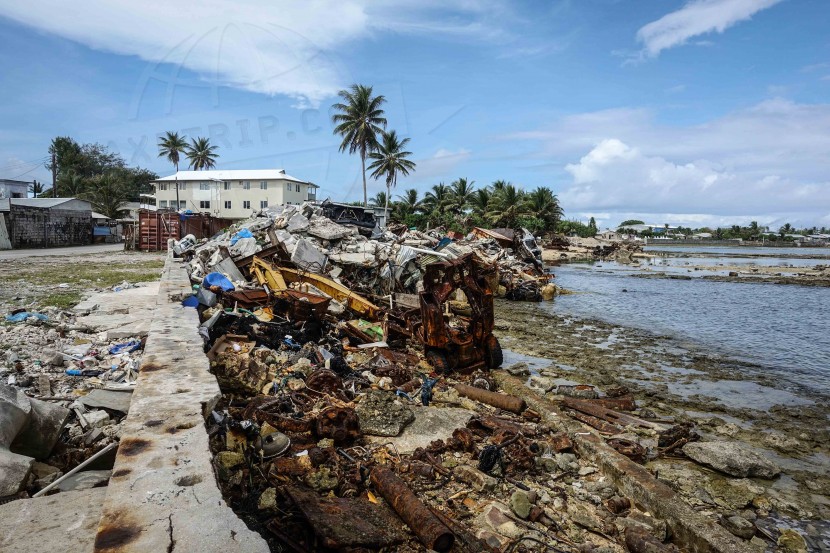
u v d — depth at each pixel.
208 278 11.36
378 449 5.38
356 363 8.72
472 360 9.16
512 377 8.70
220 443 4.77
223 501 2.71
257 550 2.31
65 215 39.62
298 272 12.73
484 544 3.90
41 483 3.73
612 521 4.46
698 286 28.25
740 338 14.07
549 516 4.45
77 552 2.60
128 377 6.46
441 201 61.75
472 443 5.56
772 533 4.55
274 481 4.40
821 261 55.28
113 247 38.84
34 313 9.76
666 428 6.82
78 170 61.97
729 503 4.97
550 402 7.60
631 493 4.96
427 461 5.24
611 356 11.59
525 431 6.16
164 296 10.02
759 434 6.83
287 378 7.11
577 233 83.12
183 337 6.66
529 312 18.59
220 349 7.40
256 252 13.91
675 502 4.57
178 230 34.50
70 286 14.94
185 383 4.70
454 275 9.83
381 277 15.63
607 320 16.89
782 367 10.88
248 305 10.61
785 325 16.20
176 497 2.72
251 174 48.56
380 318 11.66
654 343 13.23
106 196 55.28
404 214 55.06
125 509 2.58
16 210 33.66
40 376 6.09
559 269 41.09
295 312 9.78
